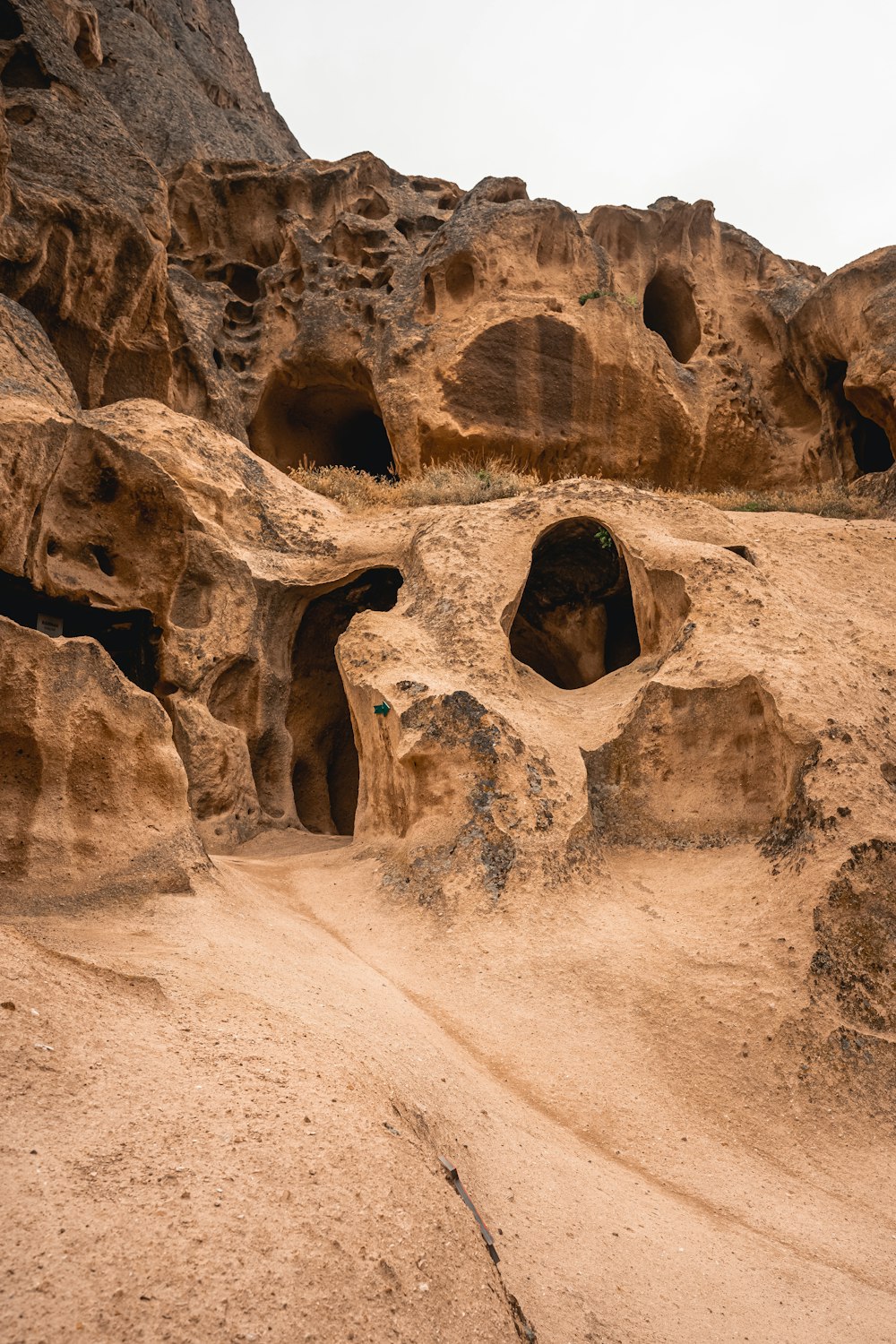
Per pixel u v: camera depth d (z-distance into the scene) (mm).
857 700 8242
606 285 17844
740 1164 5379
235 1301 2631
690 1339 3646
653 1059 6066
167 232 14867
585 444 17078
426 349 16891
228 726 10688
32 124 13922
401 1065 4805
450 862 7652
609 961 6766
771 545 10992
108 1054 3596
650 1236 4340
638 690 9219
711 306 19297
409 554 10922
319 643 12094
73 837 6422
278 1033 4336
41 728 6438
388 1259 2982
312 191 20156
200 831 9945
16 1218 2672
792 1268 4414
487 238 17359
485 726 8164
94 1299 2502
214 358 17266
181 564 10508
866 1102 5887
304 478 14500
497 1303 3131
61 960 4219
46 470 9156
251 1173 3121
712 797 8312
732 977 6508
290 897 7965
